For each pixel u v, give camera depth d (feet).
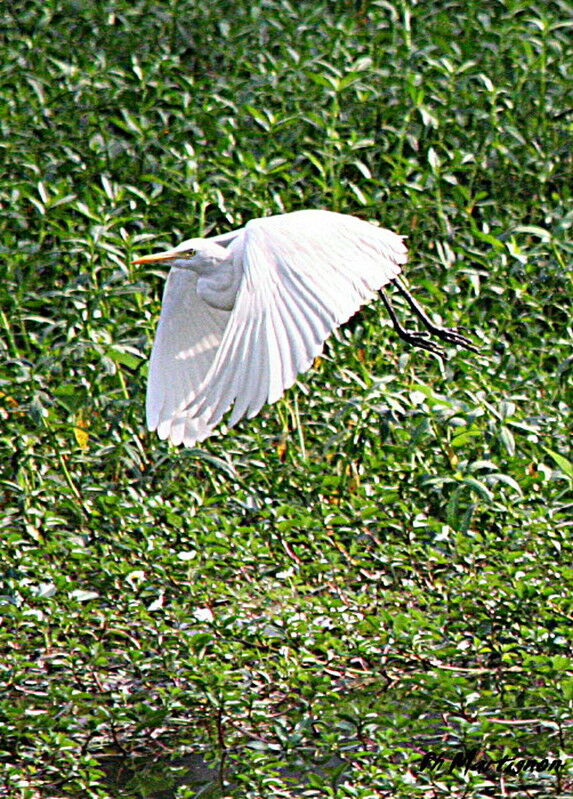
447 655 32.22
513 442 37.50
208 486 41.04
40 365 40.65
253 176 47.83
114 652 33.63
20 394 40.81
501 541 36.11
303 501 39.45
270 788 28.58
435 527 35.99
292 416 42.09
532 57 57.62
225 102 54.34
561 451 40.19
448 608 34.53
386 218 48.80
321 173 48.85
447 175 50.65
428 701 32.12
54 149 53.21
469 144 54.13
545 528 35.86
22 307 45.73
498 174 54.13
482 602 34.45
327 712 31.63
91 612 34.83
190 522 36.81
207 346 29.71
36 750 29.84
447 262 45.60
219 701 30.42
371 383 39.65
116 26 66.49
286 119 50.34
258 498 38.91
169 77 59.88
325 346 44.70
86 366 41.65
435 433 39.83
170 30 65.98
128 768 30.45
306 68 57.98
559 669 30.58
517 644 32.12
